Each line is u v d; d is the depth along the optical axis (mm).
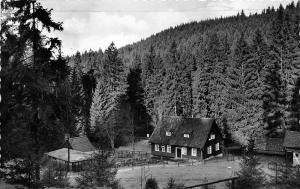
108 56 79312
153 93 83500
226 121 64688
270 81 63906
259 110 61125
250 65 62906
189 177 42500
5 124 17422
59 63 22250
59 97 22906
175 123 63344
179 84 78062
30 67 20000
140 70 90562
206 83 72500
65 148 56312
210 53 74125
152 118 83562
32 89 19609
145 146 72812
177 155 60125
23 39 19906
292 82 63062
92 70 96938
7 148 17094
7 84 17938
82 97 76562
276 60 65562
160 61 88875
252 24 175500
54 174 27391
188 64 87562
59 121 23484
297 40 66062
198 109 72312
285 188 26500
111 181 27594
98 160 26359
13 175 18156
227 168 47781
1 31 19453
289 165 29547
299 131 56000
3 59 18188
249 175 28703
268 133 61812
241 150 60688
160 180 40812
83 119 71625
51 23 21500
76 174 43125
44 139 21562
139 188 36438
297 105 60375
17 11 20516
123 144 74188
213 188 34000
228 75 66688
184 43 172375
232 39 136125
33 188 18484
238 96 62531
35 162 18500
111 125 67312
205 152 57312
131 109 81062
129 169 48781
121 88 77062
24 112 19172
